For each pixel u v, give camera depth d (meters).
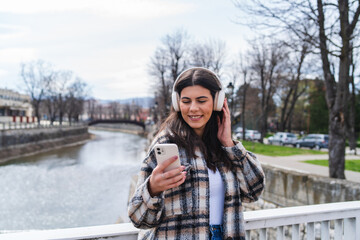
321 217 1.87
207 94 1.32
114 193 17.05
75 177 21.39
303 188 6.71
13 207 14.23
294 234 1.81
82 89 72.31
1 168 24.08
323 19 7.16
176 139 1.29
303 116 45.28
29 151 34.41
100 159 30.91
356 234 1.99
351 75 19.17
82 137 57.69
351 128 20.00
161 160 1.08
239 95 37.91
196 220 1.19
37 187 18.17
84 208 14.17
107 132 88.88
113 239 1.40
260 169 1.45
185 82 1.33
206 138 1.42
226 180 1.30
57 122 71.12
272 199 7.66
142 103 120.81
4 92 65.50
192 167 1.24
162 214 1.17
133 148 42.53
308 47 8.00
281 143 26.89
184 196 1.19
